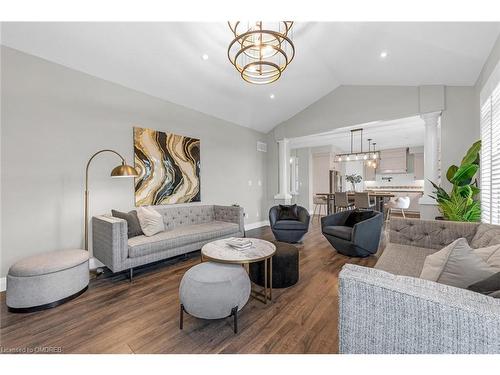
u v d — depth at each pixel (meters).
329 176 7.66
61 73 2.64
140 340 1.55
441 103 3.38
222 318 1.74
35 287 1.90
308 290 2.28
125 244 2.48
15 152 2.35
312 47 3.14
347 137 5.96
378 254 3.41
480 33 2.17
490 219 2.41
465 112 3.25
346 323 0.91
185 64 3.08
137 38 2.52
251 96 4.27
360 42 2.87
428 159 3.58
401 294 0.80
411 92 3.75
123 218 2.81
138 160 3.32
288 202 5.79
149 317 1.83
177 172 3.84
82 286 2.22
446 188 3.36
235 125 5.08
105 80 3.01
